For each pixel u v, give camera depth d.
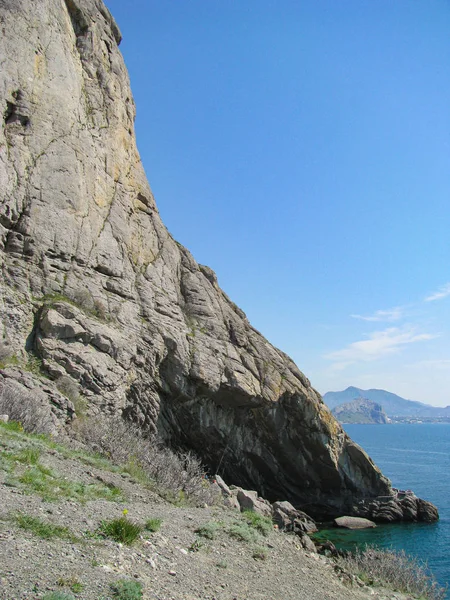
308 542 16.23
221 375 28.16
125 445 16.69
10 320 18.61
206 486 16.84
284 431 32.47
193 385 26.92
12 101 21.84
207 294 32.19
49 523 7.66
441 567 23.31
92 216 24.98
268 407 30.78
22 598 5.38
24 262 20.47
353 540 27.44
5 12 22.64
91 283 23.34
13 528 7.10
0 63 21.55
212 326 30.38
